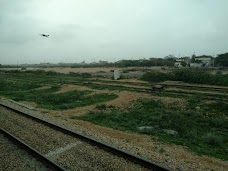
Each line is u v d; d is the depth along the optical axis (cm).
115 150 1046
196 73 4228
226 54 12250
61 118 1795
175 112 1994
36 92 3503
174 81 4309
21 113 1873
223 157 1128
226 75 4144
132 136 1377
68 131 1329
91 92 3125
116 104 2389
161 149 1148
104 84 3866
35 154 1030
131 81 4506
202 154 1151
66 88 3616
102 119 1842
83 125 1592
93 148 1105
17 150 1098
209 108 2089
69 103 2567
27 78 6053
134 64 13725
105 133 1408
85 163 956
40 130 1398
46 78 5919
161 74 4512
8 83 4706
